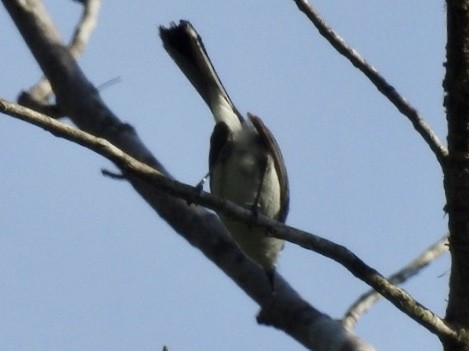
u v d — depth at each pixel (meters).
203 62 11.08
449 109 7.70
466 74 7.55
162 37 10.95
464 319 7.95
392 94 8.09
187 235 10.77
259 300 10.16
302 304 9.91
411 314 7.93
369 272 8.02
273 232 8.38
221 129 11.76
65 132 7.95
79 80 11.65
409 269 9.98
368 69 8.16
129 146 11.11
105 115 11.39
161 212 10.88
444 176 7.91
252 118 11.59
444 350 8.00
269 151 11.98
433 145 7.93
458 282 7.98
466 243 7.87
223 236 10.73
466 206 7.82
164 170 11.01
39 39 11.88
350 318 9.61
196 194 8.42
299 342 9.71
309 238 8.23
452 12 7.45
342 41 8.31
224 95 11.56
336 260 8.12
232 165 11.99
